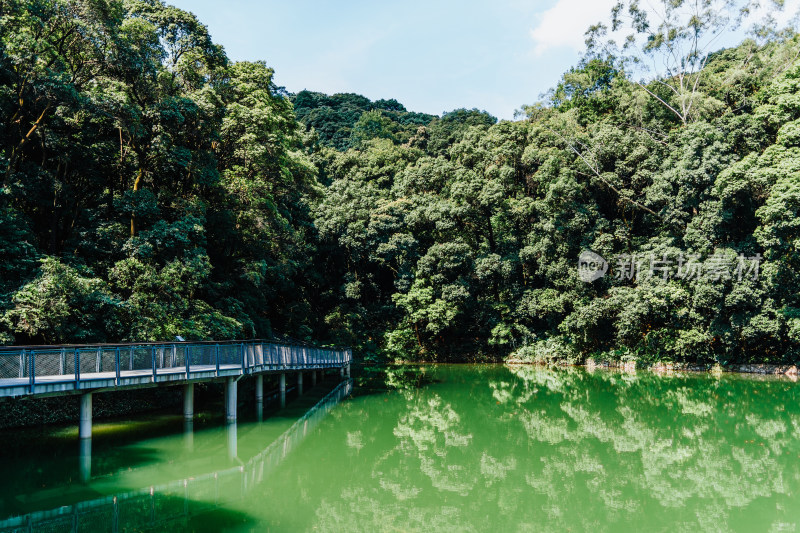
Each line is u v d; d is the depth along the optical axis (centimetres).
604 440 1505
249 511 903
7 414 1341
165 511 881
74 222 1858
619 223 3641
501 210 3941
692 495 1035
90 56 1633
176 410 1731
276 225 2461
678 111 4000
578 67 4706
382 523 883
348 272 4194
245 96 2619
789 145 2817
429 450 1385
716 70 4484
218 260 2427
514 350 3944
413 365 3828
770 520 896
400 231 4153
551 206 3753
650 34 4128
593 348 3584
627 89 4303
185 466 1144
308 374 2878
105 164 1888
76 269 1531
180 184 2173
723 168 3023
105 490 969
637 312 3144
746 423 1720
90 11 1573
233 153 2408
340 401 2155
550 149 3912
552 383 2745
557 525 887
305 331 3378
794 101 2888
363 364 3906
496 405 2092
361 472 1176
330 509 934
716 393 2348
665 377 2925
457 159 4509
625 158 3741
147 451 1238
